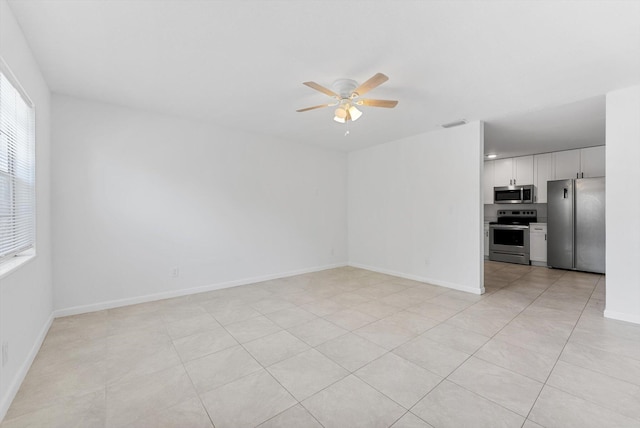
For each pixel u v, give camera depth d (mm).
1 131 1724
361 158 5465
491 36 1981
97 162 3150
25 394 1717
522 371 1950
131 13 1777
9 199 1830
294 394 1724
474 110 3395
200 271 3871
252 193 4371
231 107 3342
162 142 3566
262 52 2201
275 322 2818
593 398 1669
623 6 1677
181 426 1472
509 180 6078
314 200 5180
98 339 2441
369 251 5324
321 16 1793
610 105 2859
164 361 2094
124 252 3312
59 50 2178
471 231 3857
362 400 1667
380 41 2051
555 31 1920
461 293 3797
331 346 2322
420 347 2299
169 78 2625
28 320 2041
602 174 5016
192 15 1795
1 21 1592
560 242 5145
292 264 4867
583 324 2732
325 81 2660
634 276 2746
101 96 3020
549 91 2867
